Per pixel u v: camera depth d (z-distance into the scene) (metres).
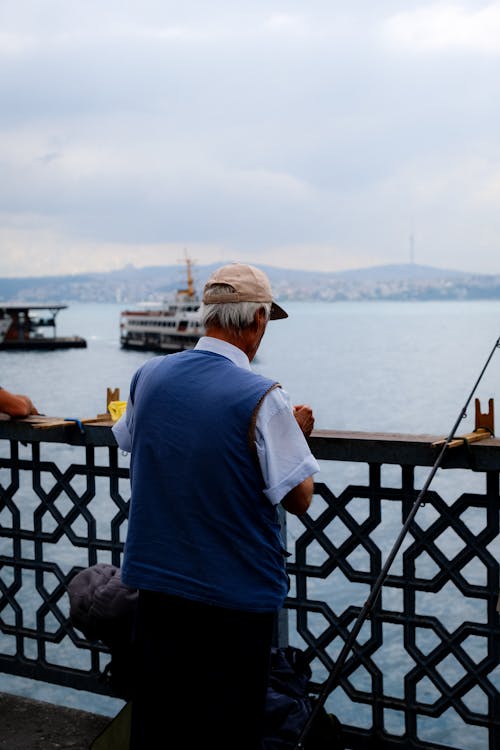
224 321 2.05
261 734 2.00
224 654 1.93
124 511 2.90
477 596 2.36
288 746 2.27
